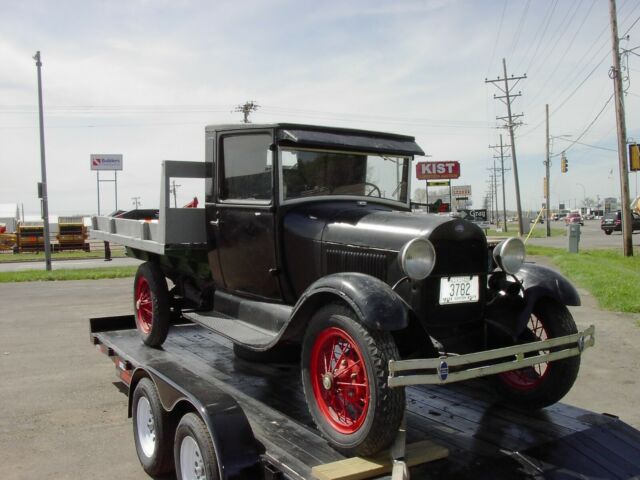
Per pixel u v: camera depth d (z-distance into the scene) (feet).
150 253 17.81
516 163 127.24
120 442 13.88
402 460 8.55
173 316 17.24
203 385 10.50
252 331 12.64
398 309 8.78
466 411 11.57
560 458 9.46
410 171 14.58
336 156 13.34
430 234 10.25
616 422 10.99
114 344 17.16
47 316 31.22
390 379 8.27
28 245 102.68
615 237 108.68
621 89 63.00
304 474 8.33
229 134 13.91
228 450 8.95
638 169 63.98
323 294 9.71
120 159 160.56
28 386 18.33
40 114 59.57
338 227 11.58
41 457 13.00
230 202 13.94
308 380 10.04
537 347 9.83
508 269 11.01
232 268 14.23
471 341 11.41
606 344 23.22
